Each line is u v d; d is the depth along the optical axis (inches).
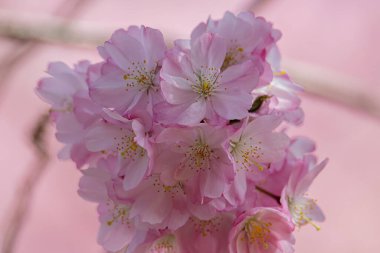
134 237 15.5
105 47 15.4
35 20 28.4
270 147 15.1
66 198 26.3
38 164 25.8
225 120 14.7
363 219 27.2
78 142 16.0
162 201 14.9
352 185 27.9
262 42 15.6
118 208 15.6
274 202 15.4
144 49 15.3
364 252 26.6
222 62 15.0
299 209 16.0
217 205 14.8
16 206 25.5
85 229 26.1
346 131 28.8
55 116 16.6
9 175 26.0
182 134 14.6
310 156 16.0
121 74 15.3
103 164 15.4
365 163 28.3
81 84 16.6
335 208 27.3
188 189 14.7
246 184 15.0
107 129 15.0
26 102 27.1
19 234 25.3
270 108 15.4
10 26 28.0
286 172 15.5
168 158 14.6
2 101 27.0
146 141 14.4
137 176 14.8
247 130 15.0
